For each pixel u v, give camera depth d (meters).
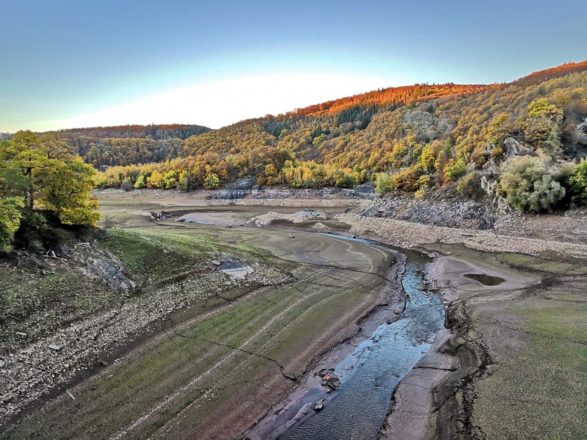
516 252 48.34
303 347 26.55
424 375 23.20
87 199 39.56
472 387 21.11
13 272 27.12
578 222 51.84
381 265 46.75
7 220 27.14
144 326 27.50
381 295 36.72
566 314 29.23
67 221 36.03
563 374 21.33
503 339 26.12
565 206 55.44
